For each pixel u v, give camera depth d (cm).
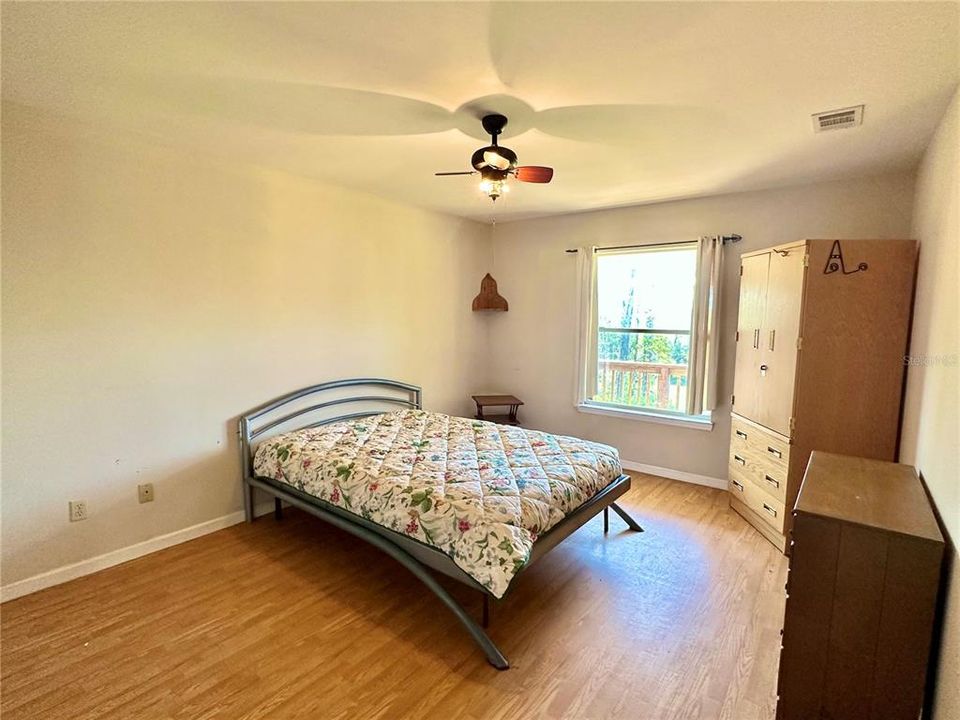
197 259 303
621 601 247
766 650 211
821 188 351
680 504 377
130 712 175
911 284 271
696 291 403
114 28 164
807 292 287
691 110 226
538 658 205
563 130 253
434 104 223
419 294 460
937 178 235
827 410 288
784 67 185
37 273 242
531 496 235
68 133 247
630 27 159
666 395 444
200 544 305
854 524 153
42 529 250
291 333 357
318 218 369
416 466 272
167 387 294
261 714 175
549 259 499
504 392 541
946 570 148
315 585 261
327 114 237
